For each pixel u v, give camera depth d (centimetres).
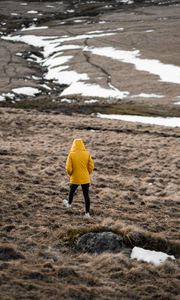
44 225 1647
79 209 1945
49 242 1480
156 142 4478
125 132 5109
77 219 1770
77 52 12725
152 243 1495
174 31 15200
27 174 2589
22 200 1922
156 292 1170
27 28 18812
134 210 2117
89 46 13475
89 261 1360
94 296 1098
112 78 9794
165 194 2628
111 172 3219
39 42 15138
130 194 2450
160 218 2012
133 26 16788
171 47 12862
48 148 3794
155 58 11631
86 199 1803
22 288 1064
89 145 4203
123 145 4272
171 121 6431
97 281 1196
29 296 1028
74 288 1101
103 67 10838
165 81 9431
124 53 12369
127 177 3050
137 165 3478
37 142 4119
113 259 1340
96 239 1472
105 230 1560
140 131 5153
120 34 15212
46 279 1155
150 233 1523
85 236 1487
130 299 1117
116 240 1474
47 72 11050
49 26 18588
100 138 4534
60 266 1247
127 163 3559
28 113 6075
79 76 10069
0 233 1468
